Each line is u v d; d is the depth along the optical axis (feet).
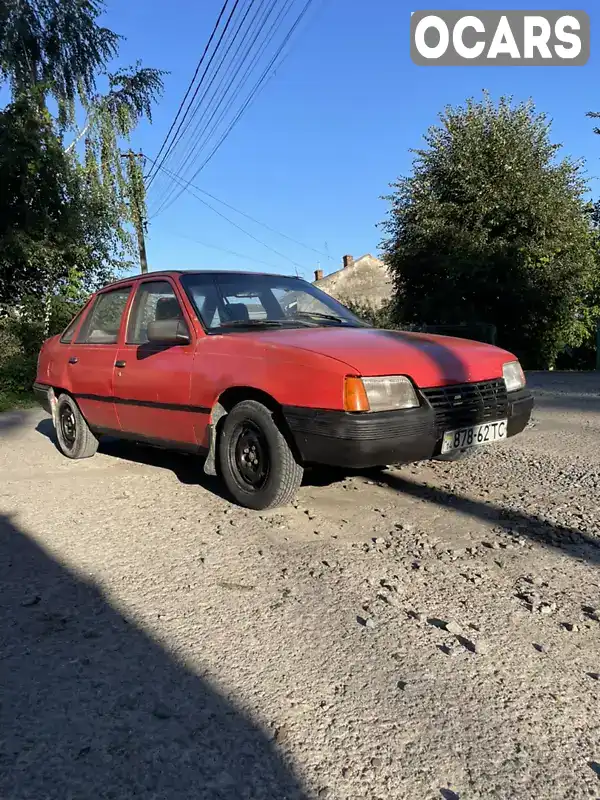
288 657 8.35
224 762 6.49
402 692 7.58
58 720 7.14
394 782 6.19
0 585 10.68
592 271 69.10
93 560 11.69
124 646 8.69
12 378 38.29
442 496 15.10
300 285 18.12
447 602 9.77
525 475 16.90
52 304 43.57
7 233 41.88
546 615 9.36
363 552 11.73
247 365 13.41
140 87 75.77
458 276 64.28
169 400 15.28
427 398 12.57
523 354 71.82
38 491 16.48
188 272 16.47
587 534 12.48
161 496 15.69
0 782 6.19
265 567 11.16
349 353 12.44
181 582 10.66
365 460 11.91
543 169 67.05
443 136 68.18
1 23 62.85
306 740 6.79
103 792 6.09
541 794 6.03
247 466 13.97
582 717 7.13
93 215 48.21
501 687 7.67
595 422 25.00
